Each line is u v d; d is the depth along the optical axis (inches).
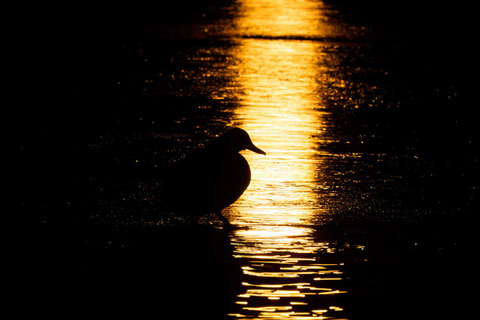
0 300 262.8
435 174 424.5
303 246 315.9
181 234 329.7
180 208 339.0
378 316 252.5
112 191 385.4
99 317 250.7
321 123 559.5
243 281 279.7
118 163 438.6
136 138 501.7
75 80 737.0
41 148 471.8
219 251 309.1
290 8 1566.2
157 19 1312.7
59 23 1185.4
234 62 863.1
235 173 332.5
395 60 894.4
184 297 265.7
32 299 263.9
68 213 352.2
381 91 697.6
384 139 509.7
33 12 1282.0
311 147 487.2
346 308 258.1
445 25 1243.2
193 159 339.3
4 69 790.5
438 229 336.5
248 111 599.8
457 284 278.8
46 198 373.4
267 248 313.6
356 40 1072.2
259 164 446.0
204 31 1158.3
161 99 645.9
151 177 410.6
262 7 1587.1
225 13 1443.2
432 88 714.8
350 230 335.9
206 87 706.2
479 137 514.9
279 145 492.1
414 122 564.4
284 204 372.8
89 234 327.0
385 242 320.8
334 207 368.2
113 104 621.6
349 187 400.8
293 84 727.7
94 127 534.6
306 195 386.9
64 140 493.7
